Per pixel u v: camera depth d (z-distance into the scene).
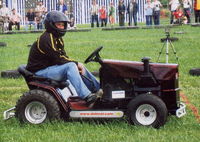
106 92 8.87
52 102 8.76
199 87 13.16
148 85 8.76
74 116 8.88
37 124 8.77
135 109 8.54
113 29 35.62
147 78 8.66
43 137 8.06
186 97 11.50
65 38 29.09
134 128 8.41
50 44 8.92
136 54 20.25
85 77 9.08
